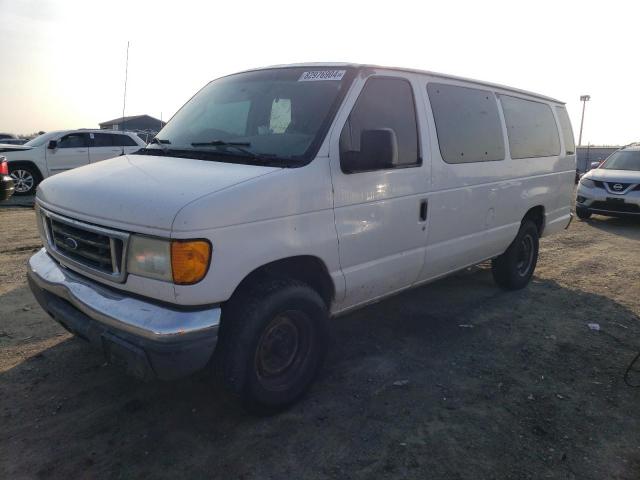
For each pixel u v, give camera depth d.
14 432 3.06
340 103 3.47
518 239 5.76
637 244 9.08
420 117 4.12
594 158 26.62
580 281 6.57
